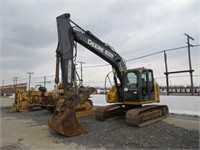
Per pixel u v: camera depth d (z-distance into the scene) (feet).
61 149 18.79
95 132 23.89
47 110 49.37
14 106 50.70
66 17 25.44
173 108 41.57
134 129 25.02
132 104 30.37
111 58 30.09
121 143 19.66
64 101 23.36
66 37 24.91
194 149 17.35
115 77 31.76
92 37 28.07
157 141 19.74
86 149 18.56
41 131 26.61
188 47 45.24
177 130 23.70
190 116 36.99
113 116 33.71
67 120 22.39
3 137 23.72
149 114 28.99
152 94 31.48
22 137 23.58
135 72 29.63
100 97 60.13
